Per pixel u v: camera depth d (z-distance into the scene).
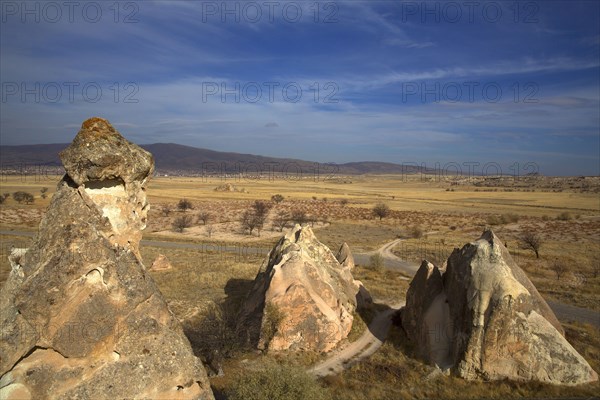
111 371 12.09
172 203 149.62
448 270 27.59
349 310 32.16
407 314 30.00
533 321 23.02
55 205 12.46
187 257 61.47
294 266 28.95
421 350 26.09
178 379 12.75
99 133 12.56
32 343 11.70
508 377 22.53
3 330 11.52
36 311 11.59
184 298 37.97
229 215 121.56
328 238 86.00
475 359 22.89
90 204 12.52
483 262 24.50
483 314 23.14
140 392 12.17
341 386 22.08
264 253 67.31
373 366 24.70
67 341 11.76
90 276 12.11
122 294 12.36
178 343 13.12
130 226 13.54
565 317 34.88
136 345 12.45
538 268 55.22
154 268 50.88
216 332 25.50
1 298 12.16
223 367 23.25
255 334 26.42
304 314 26.62
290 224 106.69
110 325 12.16
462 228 104.38
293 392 17.28
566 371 22.30
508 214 126.81
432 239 85.06
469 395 21.39
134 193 13.62
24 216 106.44
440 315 26.17
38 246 12.27
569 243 78.00
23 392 11.53
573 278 49.88
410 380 22.98
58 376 11.77
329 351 26.62
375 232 96.38
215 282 43.72
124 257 12.69
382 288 43.41
